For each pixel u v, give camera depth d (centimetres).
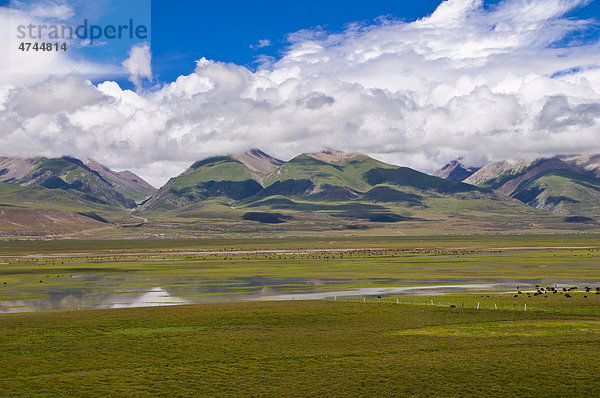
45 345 6638
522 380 5150
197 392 4972
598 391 4847
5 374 5491
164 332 7350
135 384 5188
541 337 6819
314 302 9919
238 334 7212
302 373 5481
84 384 5188
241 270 17812
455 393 4866
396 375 5369
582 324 7625
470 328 7488
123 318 8300
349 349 6394
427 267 18425
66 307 9981
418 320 8106
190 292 12088
